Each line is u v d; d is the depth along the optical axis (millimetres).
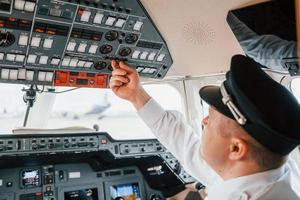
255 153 1131
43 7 1716
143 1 1874
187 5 1952
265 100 1080
